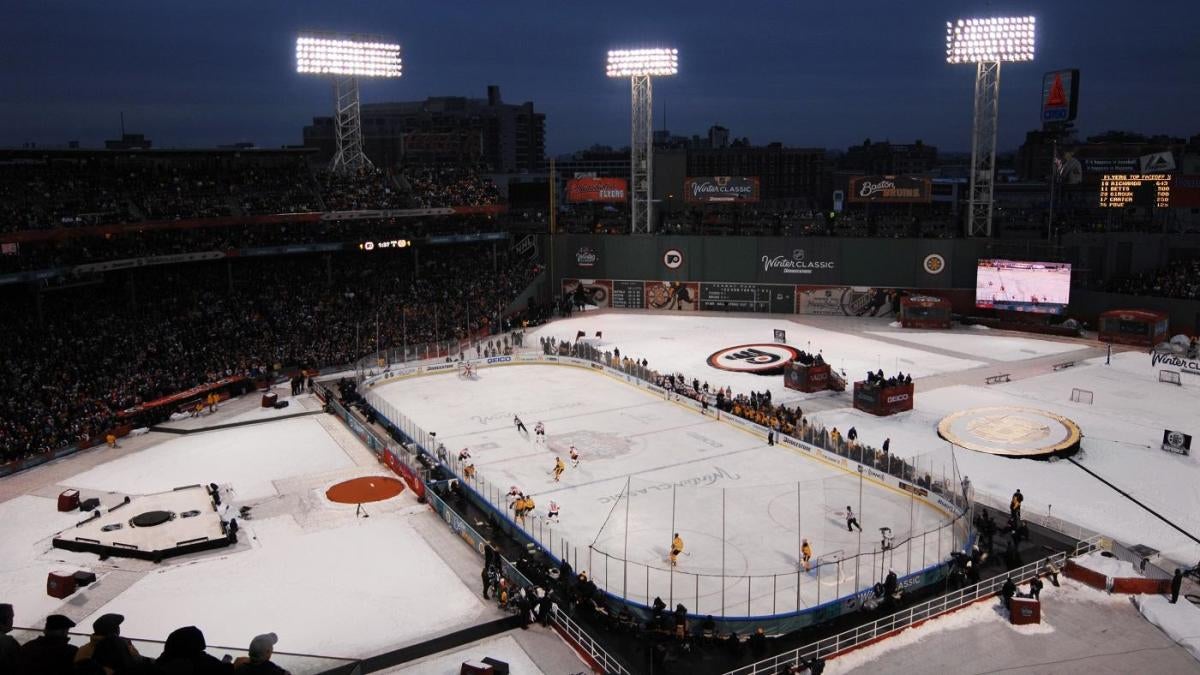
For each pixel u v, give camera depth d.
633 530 42.53
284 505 46.03
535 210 140.25
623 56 105.00
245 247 84.88
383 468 52.03
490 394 70.81
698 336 92.06
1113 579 35.59
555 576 37.50
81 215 74.88
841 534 41.50
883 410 62.09
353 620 33.88
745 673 30.38
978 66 95.50
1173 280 87.38
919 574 36.47
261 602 35.34
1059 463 52.09
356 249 93.12
